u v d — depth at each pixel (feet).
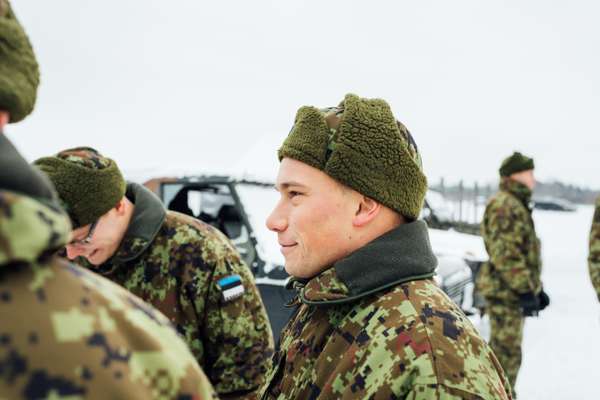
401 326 2.63
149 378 1.51
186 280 4.96
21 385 1.27
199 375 1.66
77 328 1.40
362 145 2.96
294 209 3.12
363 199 3.06
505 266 10.47
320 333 3.02
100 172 4.57
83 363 1.36
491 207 10.87
